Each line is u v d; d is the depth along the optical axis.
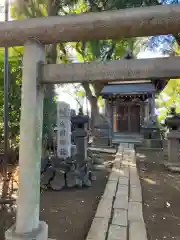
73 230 2.68
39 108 2.15
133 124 18.81
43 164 4.82
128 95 13.30
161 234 2.59
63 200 3.78
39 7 7.92
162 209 3.37
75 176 4.55
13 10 7.80
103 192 4.20
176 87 19.62
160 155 9.05
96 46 12.59
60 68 2.10
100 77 2.04
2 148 6.55
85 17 2.04
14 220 2.92
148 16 1.93
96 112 15.88
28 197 2.04
